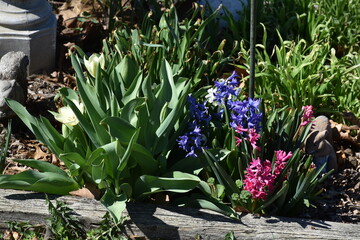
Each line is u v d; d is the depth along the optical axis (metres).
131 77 4.37
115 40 5.67
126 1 6.27
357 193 4.46
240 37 6.04
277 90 5.27
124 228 3.96
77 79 3.97
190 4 6.36
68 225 3.98
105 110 4.16
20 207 4.00
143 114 3.92
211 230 3.95
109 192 3.97
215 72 5.46
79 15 6.31
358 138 4.99
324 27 6.16
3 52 5.46
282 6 6.33
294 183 4.12
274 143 4.20
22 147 4.73
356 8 6.40
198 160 4.13
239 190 4.04
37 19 5.42
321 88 5.27
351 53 6.05
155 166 4.05
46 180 4.03
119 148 3.82
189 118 4.22
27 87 5.00
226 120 4.21
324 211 4.27
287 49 6.01
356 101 5.31
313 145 4.54
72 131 4.19
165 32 5.33
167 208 4.03
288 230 3.94
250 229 3.94
